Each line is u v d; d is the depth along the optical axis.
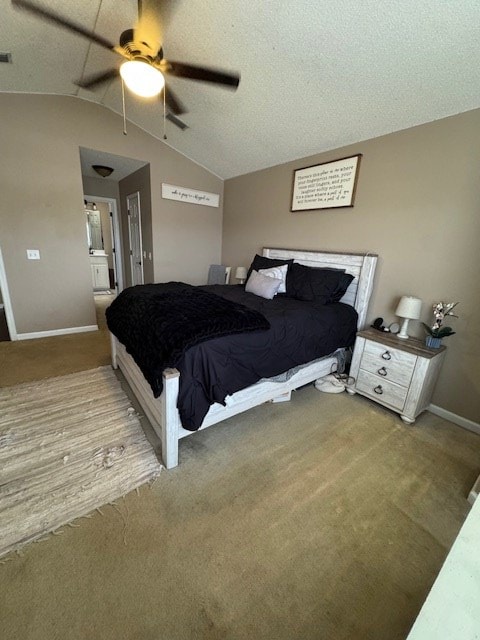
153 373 1.59
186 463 1.73
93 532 1.30
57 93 3.18
